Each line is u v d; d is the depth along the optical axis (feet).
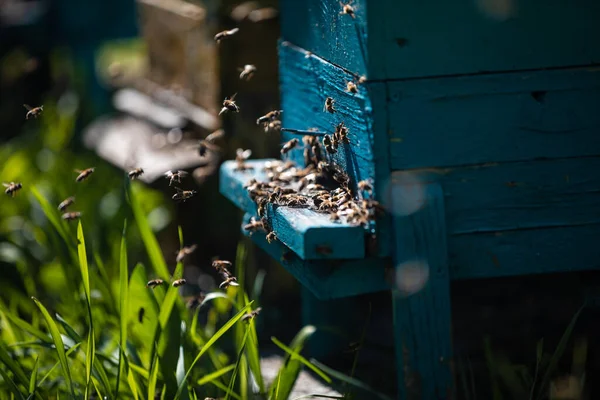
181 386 14.12
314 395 14.65
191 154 23.68
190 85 25.07
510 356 18.31
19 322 15.65
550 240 14.52
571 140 14.32
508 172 14.24
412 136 13.84
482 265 14.46
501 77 13.97
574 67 14.14
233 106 15.57
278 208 14.98
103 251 24.76
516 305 21.36
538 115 14.16
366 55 13.61
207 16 23.38
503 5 13.78
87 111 34.73
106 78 37.47
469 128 14.01
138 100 28.58
